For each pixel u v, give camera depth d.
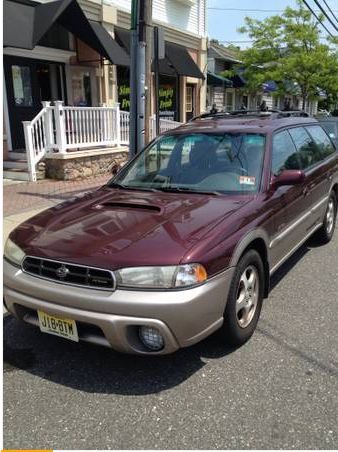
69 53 12.18
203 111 18.98
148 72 6.82
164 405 2.86
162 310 2.79
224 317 3.25
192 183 4.15
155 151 4.71
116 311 2.83
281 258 4.30
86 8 12.04
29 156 9.84
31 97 11.55
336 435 2.58
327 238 6.18
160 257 2.88
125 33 13.69
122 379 3.14
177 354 3.42
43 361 3.37
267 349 3.49
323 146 6.02
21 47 9.13
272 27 21.02
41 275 3.13
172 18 16.36
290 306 4.24
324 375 3.15
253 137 4.38
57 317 3.04
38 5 10.06
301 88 22.11
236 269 3.24
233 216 3.43
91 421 2.72
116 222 3.39
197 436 2.59
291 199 4.40
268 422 2.69
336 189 6.29
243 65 22.75
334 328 3.82
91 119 10.90
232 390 2.99
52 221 3.60
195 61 18.30
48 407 2.86
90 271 2.94
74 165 10.31
